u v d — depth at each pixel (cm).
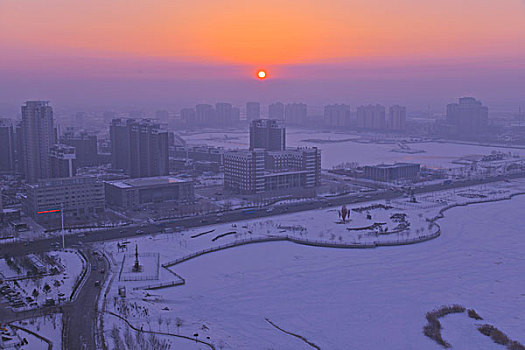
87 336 18425
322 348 18725
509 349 18788
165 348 17712
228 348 18225
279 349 18475
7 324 19375
